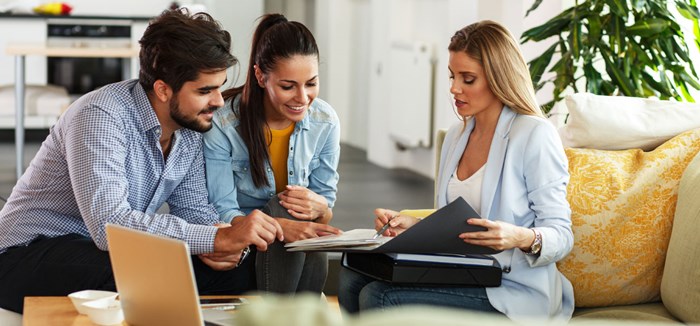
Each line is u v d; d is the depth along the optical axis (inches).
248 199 113.9
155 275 76.9
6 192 236.2
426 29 288.5
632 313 98.0
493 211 97.7
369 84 336.5
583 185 104.3
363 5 349.4
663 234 102.7
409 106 289.0
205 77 98.0
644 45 148.5
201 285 102.3
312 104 115.1
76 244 101.9
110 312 83.7
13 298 101.6
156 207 106.4
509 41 98.4
